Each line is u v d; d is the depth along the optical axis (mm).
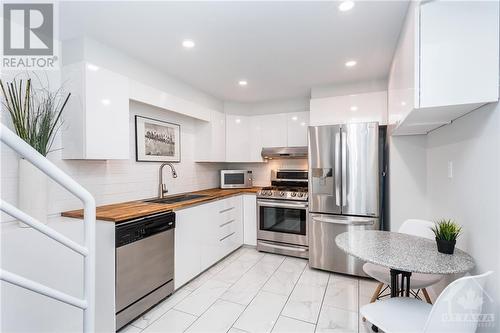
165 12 1688
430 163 2250
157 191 2934
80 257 1827
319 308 2129
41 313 1597
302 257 3250
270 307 2145
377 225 2672
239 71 2768
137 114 2682
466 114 1450
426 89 1248
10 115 1718
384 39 2053
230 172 4027
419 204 2451
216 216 3043
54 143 1941
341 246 1568
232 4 1608
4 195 1687
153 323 1929
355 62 2523
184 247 2459
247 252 3531
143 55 2354
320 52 2311
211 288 2475
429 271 1193
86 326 873
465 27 1181
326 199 2879
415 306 1365
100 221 1831
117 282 1776
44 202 1709
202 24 1840
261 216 3523
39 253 1612
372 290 2443
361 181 2725
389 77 2662
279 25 1861
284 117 3877
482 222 1280
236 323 1932
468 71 1179
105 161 2344
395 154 2539
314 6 1632
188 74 2850
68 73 1966
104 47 2117
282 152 3756
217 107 3850
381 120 2949
